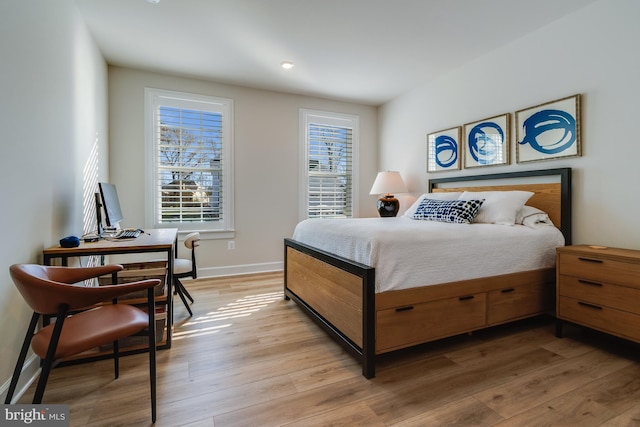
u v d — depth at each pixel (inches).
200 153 146.5
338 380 64.9
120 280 77.3
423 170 155.3
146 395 59.4
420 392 60.6
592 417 53.1
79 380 64.3
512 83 112.7
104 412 54.1
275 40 109.7
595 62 89.7
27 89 62.2
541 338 85.8
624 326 72.0
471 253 79.0
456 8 91.7
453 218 100.5
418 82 151.1
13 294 57.6
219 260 151.2
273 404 56.9
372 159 187.9
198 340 83.8
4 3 54.4
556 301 86.5
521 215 99.6
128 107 132.3
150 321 52.1
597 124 89.8
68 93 83.6
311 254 94.3
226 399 58.3
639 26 81.1
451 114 138.3
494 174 118.3
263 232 159.8
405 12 93.6
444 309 75.2
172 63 127.4
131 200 134.0
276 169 161.9
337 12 93.3
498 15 95.5
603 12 87.7
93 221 107.9
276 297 120.8
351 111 180.7
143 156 135.4
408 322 70.7
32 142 64.3
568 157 96.7
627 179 84.0
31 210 63.9
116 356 65.6
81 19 93.6
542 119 102.9
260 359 73.8
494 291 82.7
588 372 67.7
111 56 121.3
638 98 81.7
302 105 167.5
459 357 74.9
